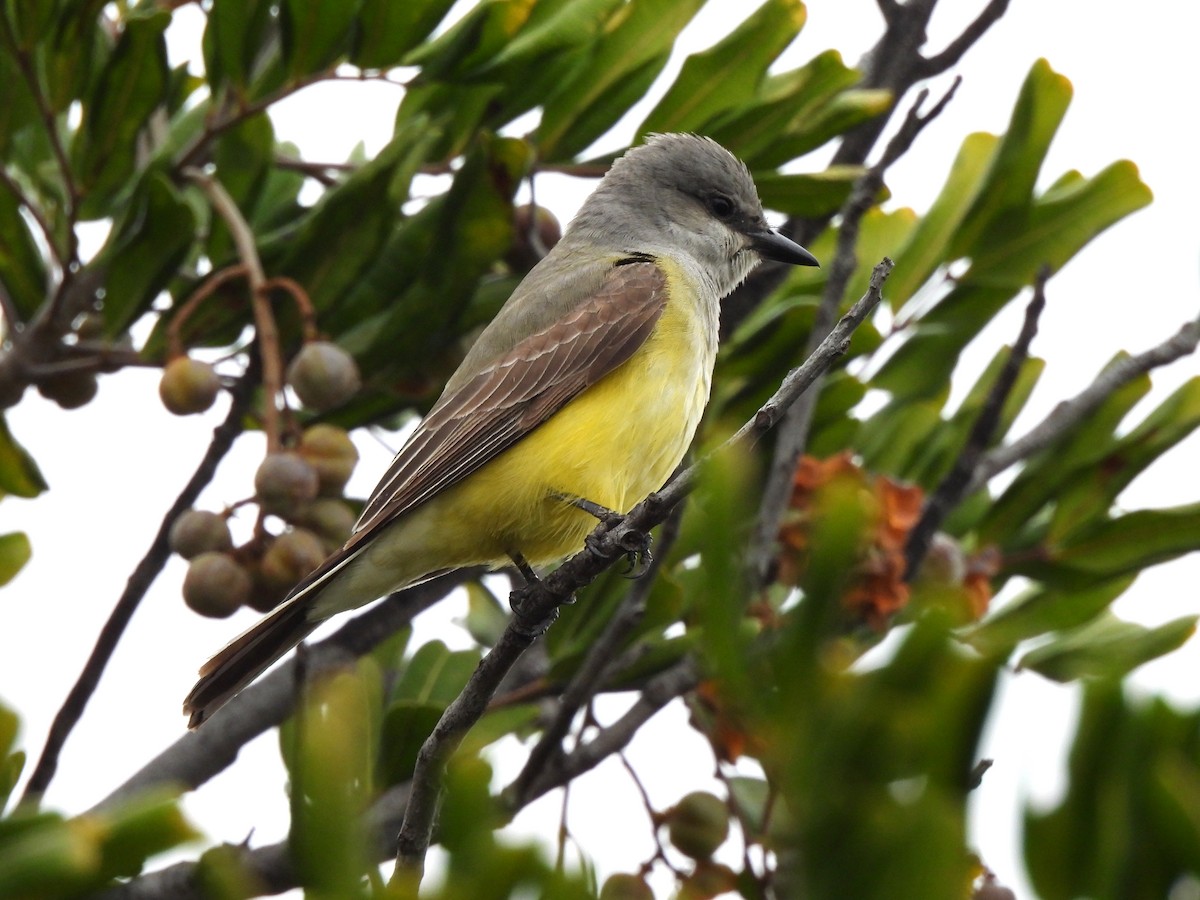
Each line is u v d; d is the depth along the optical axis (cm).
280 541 965
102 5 1049
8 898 439
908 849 355
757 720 387
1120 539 1073
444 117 1158
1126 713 391
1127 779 390
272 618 930
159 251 1041
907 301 1173
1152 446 1077
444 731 760
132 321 1066
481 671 777
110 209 1158
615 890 855
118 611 1006
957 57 1189
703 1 1126
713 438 1145
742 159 1180
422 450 1061
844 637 908
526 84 1142
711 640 395
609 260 1164
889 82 1185
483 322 1169
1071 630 1080
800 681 376
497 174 1049
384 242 1062
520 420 1066
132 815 446
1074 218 1148
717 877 858
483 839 380
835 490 395
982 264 1160
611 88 1142
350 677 458
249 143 1164
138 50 1046
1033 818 397
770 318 1164
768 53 1145
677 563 1049
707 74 1151
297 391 979
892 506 958
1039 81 1131
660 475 1109
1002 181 1148
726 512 402
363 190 1047
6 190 1099
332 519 998
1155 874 388
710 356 1150
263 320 1001
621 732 892
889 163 988
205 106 1215
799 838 364
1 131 1119
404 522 1048
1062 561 1074
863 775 363
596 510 1066
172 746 1039
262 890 777
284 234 1146
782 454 940
